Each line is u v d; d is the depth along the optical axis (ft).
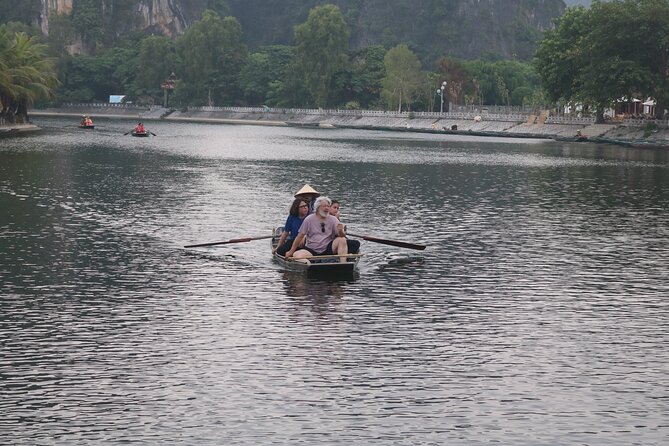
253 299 93.61
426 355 74.64
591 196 203.72
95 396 64.49
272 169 274.16
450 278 105.50
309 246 108.06
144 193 194.08
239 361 72.49
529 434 58.65
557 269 111.96
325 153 376.48
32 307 88.94
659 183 240.32
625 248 128.77
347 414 61.67
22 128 586.45
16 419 60.29
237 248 122.83
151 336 79.36
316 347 76.54
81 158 309.42
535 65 603.67
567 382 68.33
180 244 126.21
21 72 572.51
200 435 58.08
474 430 59.21
